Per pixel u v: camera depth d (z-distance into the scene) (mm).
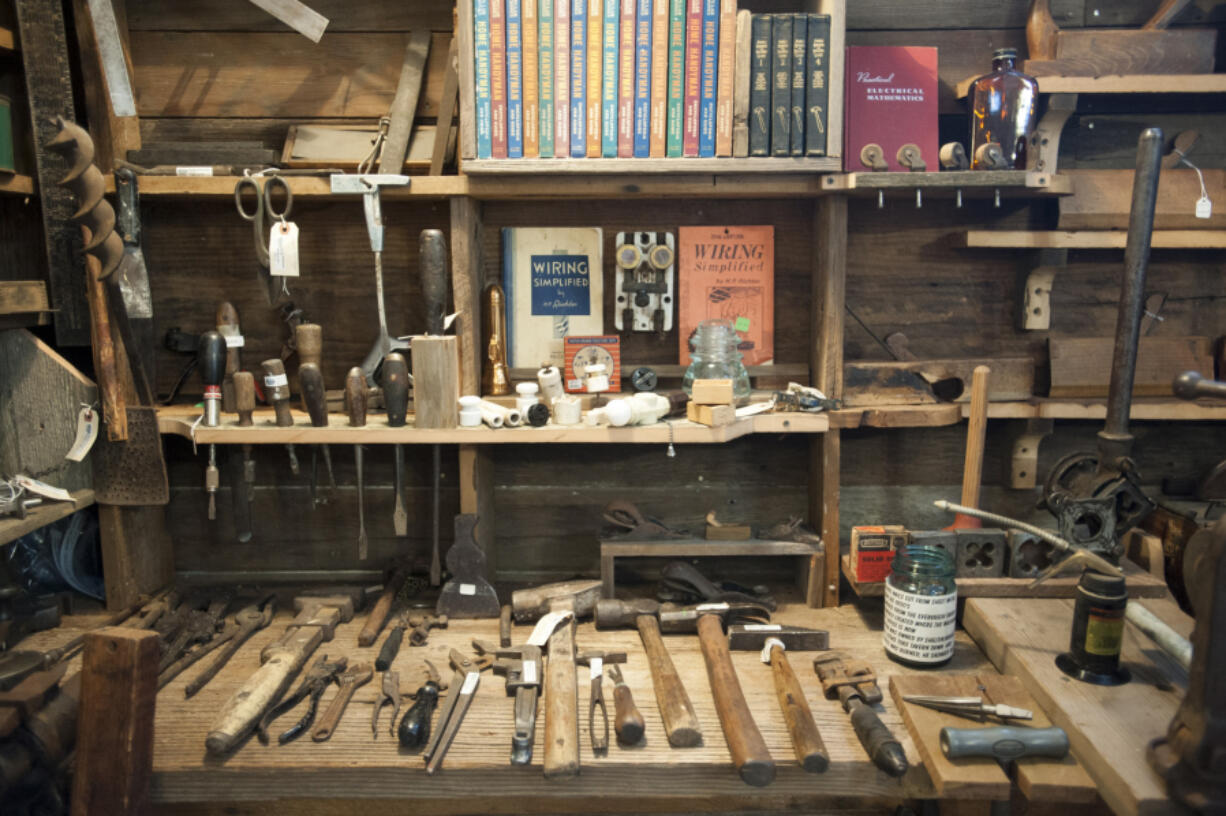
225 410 1807
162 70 1800
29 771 1202
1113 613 1315
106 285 1594
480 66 1572
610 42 1567
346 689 1438
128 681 1179
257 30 1798
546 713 1332
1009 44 1830
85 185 1471
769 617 1733
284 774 1250
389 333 1908
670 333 1934
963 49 1832
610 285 1909
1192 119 1852
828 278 1754
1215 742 1012
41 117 1621
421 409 1621
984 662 1523
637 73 1581
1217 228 1807
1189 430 1974
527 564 1998
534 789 1265
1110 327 1934
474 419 1633
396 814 1554
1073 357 1851
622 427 1620
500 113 1592
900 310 1926
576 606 1736
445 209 1863
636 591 1919
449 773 1254
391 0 1793
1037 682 1335
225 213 1858
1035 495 1978
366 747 1293
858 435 1979
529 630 1701
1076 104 1755
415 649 1611
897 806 1538
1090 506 1604
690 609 1680
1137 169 1550
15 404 1639
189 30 1790
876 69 1751
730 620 1690
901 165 1701
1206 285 1913
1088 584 1335
